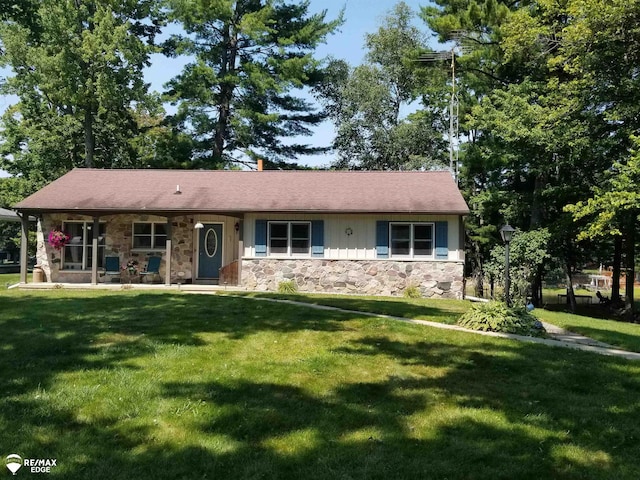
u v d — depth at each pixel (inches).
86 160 1098.1
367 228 700.0
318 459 158.2
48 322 334.0
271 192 743.7
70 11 1008.9
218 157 1189.7
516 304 431.5
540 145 724.0
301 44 1224.8
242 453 160.9
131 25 1130.0
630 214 692.1
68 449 159.6
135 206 691.4
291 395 212.1
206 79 1138.0
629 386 241.1
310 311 413.4
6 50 1021.8
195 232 754.2
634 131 619.8
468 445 171.5
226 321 357.1
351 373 245.9
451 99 1021.8
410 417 193.9
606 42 599.8
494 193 895.7
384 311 449.7
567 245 891.4
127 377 224.2
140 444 165.0
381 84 1355.8
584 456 168.1
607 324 501.0
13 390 206.1
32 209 685.9
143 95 1074.7
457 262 684.7
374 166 1389.0
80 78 1026.7
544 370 261.9
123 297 483.5
